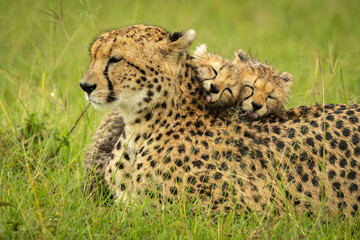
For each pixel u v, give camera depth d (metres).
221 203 9.41
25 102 14.49
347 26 24.00
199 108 10.16
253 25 24.09
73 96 15.73
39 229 8.48
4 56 17.20
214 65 10.71
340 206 9.40
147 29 10.36
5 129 12.73
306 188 9.43
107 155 11.35
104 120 12.02
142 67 9.88
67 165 11.19
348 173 9.38
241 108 10.84
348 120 9.62
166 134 9.91
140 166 9.88
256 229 8.73
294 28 23.98
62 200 9.38
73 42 17.33
